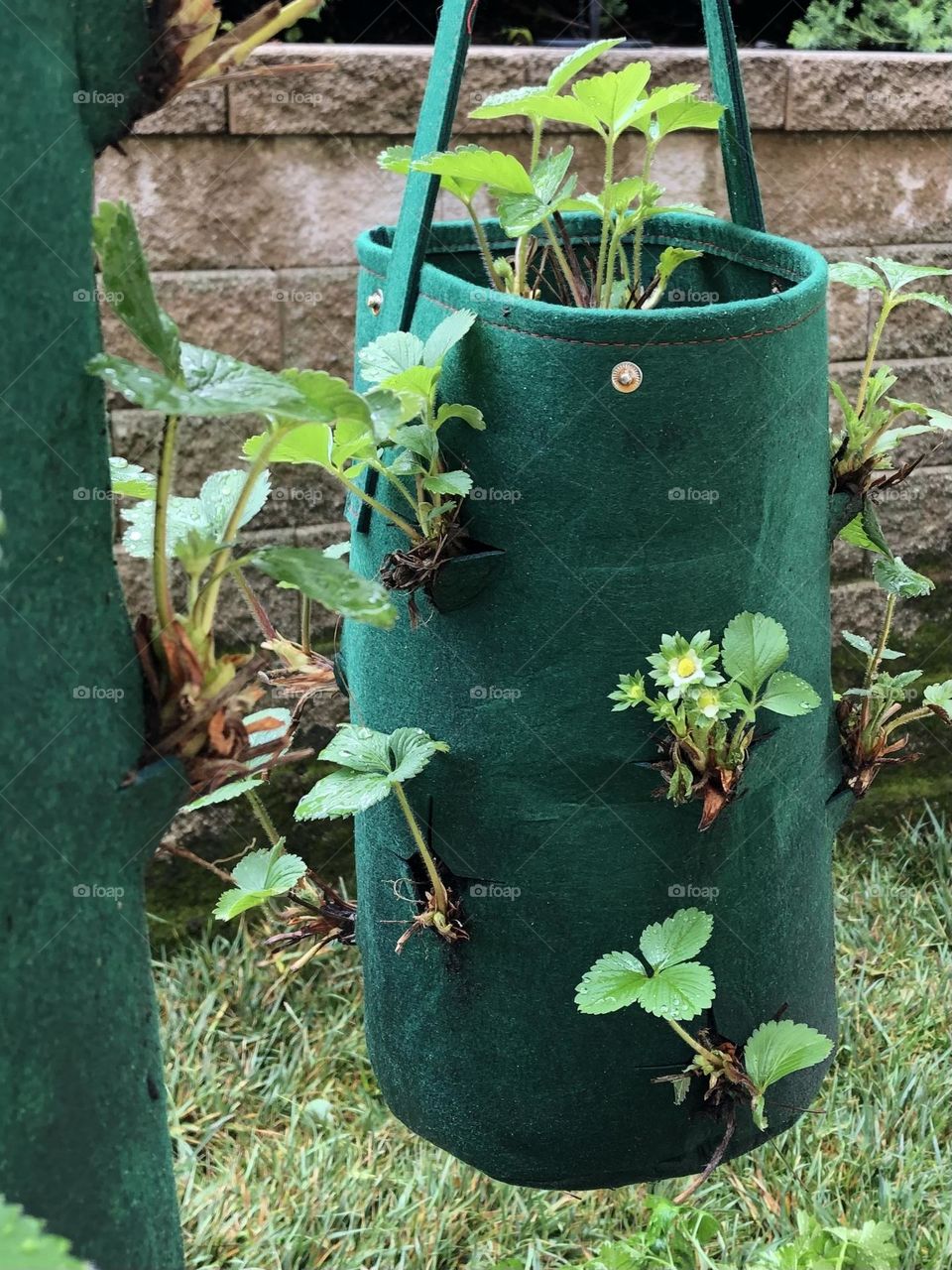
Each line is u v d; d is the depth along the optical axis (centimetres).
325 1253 191
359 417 94
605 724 133
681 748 131
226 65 93
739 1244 195
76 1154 94
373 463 128
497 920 141
